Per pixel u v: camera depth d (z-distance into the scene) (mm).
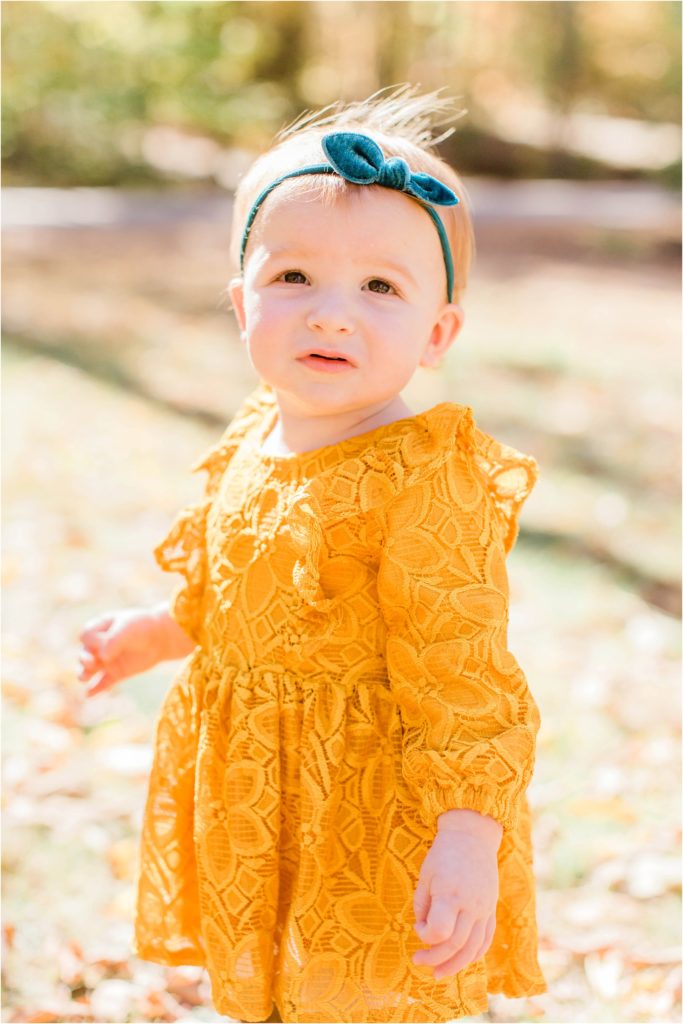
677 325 8664
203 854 1611
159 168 15336
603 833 2664
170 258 10289
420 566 1498
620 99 23641
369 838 1547
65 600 3703
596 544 4383
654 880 2494
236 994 1562
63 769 2811
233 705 1593
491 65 21375
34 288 8688
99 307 8219
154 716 3057
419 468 1535
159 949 1743
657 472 5277
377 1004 1519
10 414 5645
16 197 13086
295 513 1558
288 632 1570
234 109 15195
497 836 1384
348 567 1560
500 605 1506
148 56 14203
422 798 1418
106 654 1938
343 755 1547
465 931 1340
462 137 18484
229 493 1698
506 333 8094
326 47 18500
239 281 1768
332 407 1556
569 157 18922
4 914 2336
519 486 1658
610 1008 2186
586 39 21953
